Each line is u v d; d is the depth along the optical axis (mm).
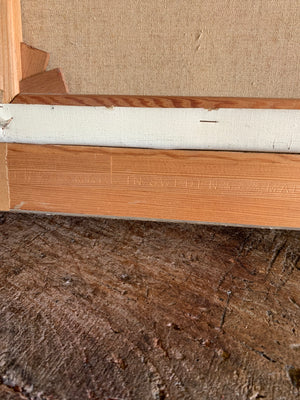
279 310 815
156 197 990
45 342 706
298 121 887
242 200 964
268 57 1062
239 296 859
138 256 1020
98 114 940
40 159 990
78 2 1061
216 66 1087
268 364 670
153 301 833
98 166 979
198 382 631
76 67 1123
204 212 989
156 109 918
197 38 1064
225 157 933
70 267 954
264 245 1100
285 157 915
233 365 667
